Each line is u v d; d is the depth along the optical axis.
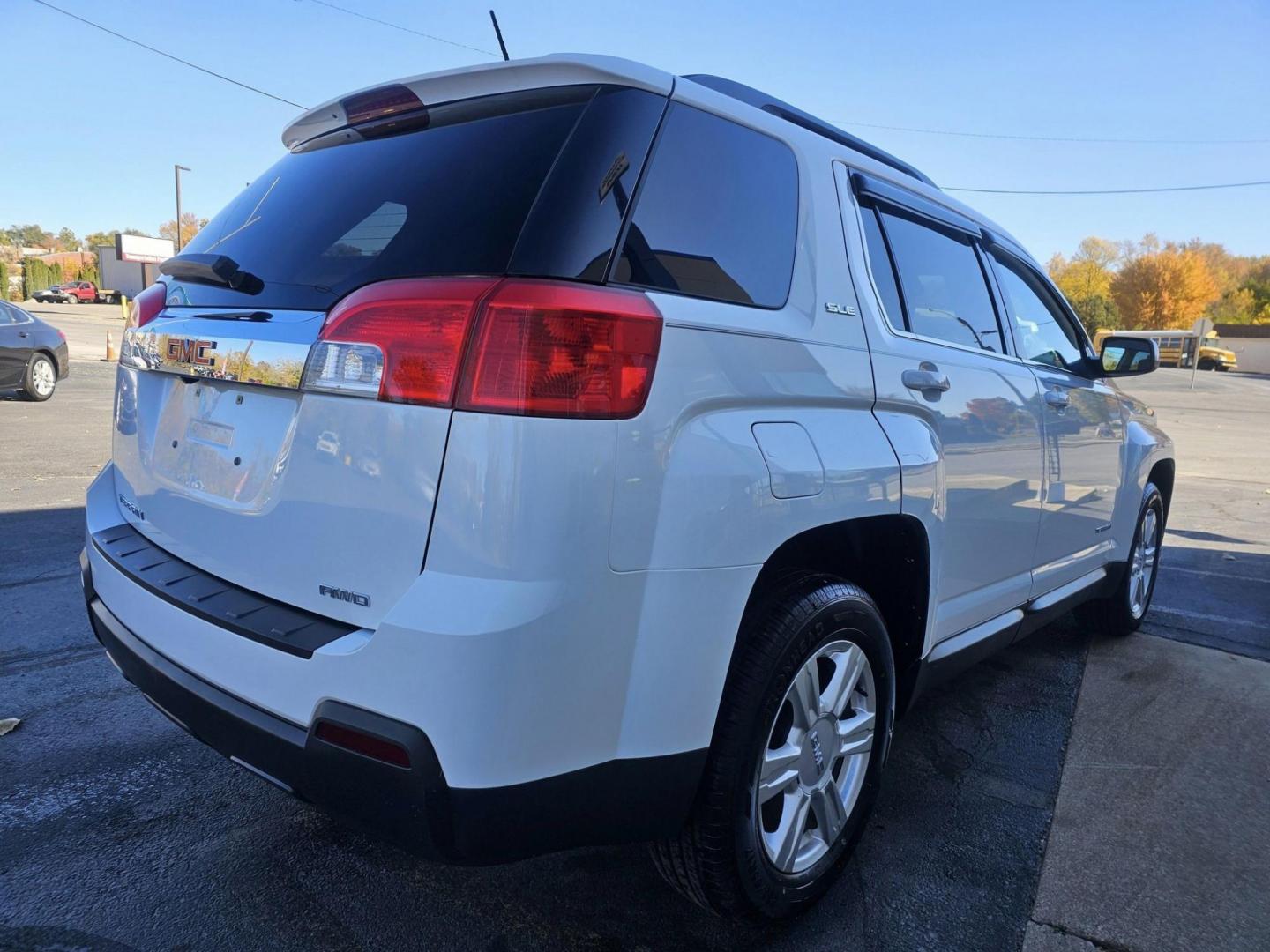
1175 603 5.62
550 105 1.99
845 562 2.62
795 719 2.23
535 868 2.55
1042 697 3.98
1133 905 2.48
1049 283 3.98
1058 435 3.61
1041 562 3.62
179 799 2.83
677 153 2.04
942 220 3.15
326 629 1.78
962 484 2.88
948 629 2.98
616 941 2.24
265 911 2.30
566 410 1.64
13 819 2.67
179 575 2.15
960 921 2.39
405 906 2.34
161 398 2.41
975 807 2.99
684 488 1.82
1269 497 10.30
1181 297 83.31
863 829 2.53
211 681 1.94
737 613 1.95
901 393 2.53
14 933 2.18
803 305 2.28
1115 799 3.08
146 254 54.69
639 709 1.81
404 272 1.84
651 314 1.78
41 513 6.39
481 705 1.59
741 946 2.24
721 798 2.00
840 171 2.62
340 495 1.78
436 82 2.15
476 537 1.62
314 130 2.52
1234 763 3.37
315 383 1.81
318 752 1.72
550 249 1.73
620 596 1.74
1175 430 19.38
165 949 2.15
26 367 12.60
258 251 2.20
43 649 3.95
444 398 1.64
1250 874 2.65
